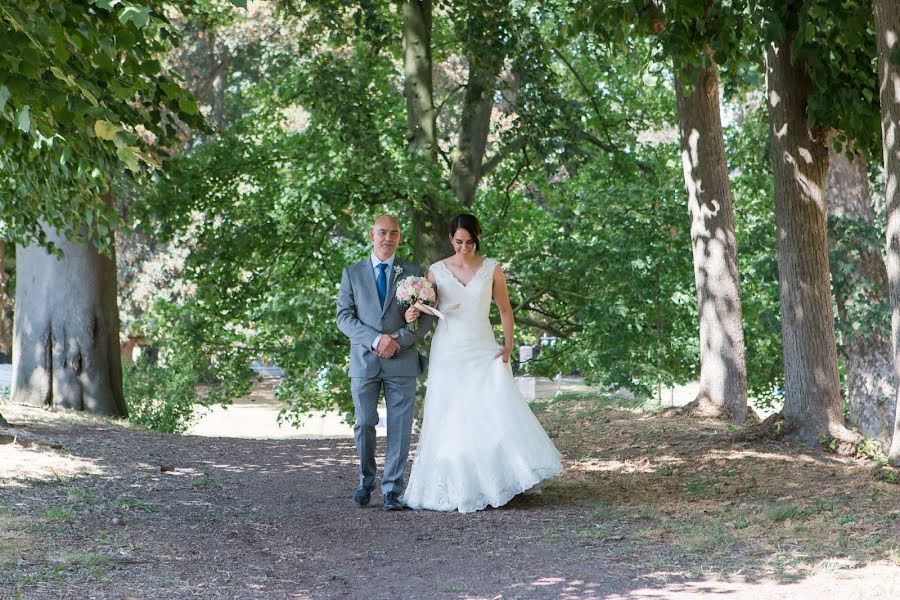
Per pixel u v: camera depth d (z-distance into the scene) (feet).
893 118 24.22
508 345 23.77
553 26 57.16
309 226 55.67
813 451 29.45
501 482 22.94
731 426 34.68
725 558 17.28
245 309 57.67
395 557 18.07
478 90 51.21
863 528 19.40
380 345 22.95
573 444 33.45
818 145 30.86
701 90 39.68
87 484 23.57
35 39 13.70
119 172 22.03
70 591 14.01
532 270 58.08
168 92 17.08
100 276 43.14
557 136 48.01
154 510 21.21
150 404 51.47
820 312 30.68
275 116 60.90
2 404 38.01
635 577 16.01
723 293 39.70
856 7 27.04
